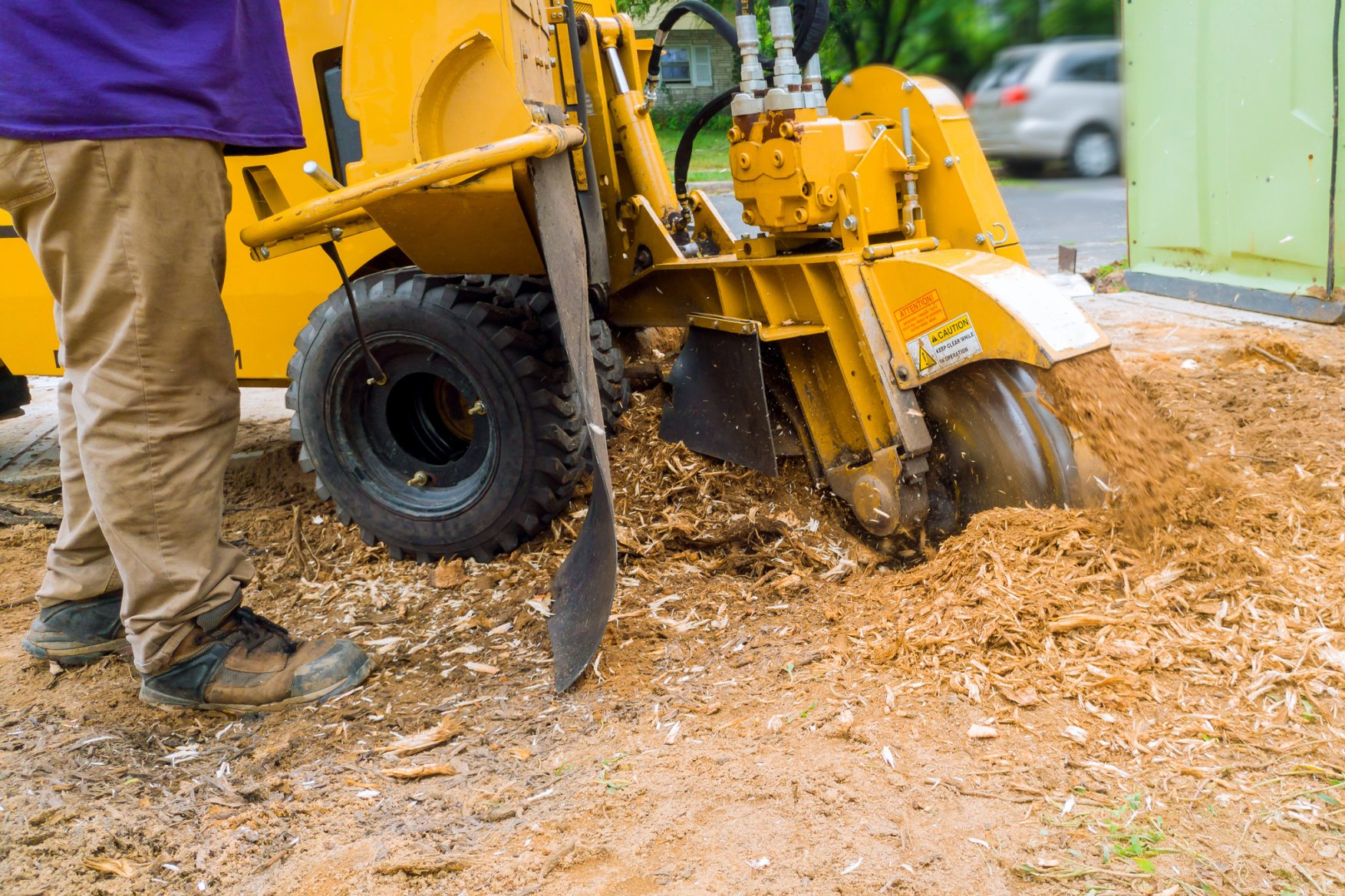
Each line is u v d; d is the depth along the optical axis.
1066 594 2.47
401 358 3.28
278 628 2.63
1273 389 4.42
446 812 2.04
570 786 2.09
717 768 2.09
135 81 2.16
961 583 2.62
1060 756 2.02
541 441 3.15
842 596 2.85
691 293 3.64
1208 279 6.59
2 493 4.34
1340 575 2.51
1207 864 1.71
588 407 2.53
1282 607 2.39
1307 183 5.81
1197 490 2.77
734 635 2.72
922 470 3.02
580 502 3.51
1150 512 2.66
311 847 1.95
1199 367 4.91
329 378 3.31
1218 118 6.36
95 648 2.75
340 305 3.27
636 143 3.82
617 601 2.95
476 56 2.59
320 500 3.96
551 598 3.01
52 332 3.87
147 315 2.22
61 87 2.10
